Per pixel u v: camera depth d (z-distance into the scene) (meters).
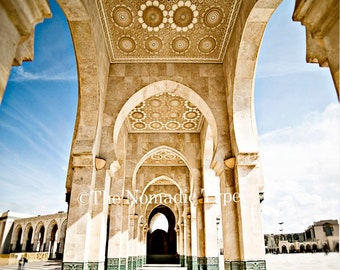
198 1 6.42
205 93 7.67
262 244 5.77
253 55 6.37
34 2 2.78
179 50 7.70
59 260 34.59
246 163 6.31
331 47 2.57
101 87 6.74
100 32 6.58
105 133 7.03
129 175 11.98
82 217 5.73
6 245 46.62
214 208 11.24
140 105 10.68
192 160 12.28
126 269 10.81
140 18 6.81
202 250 11.08
